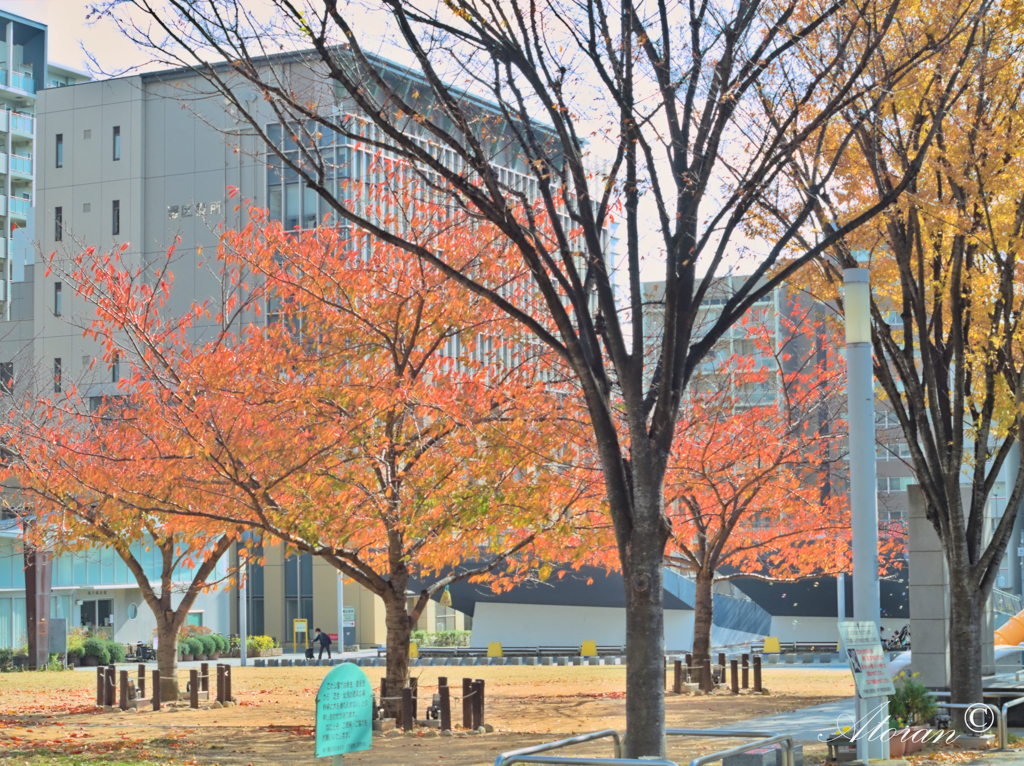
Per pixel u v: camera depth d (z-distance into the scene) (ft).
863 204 50.52
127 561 80.12
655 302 46.09
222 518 60.13
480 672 122.52
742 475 84.28
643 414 35.88
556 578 162.20
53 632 140.15
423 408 59.00
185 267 194.90
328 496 58.75
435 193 66.69
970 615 52.65
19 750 47.24
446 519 58.54
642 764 26.66
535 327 36.86
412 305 62.13
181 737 56.59
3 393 128.36
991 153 47.65
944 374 54.39
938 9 45.06
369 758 47.73
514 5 36.17
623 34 36.22
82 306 208.23
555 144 59.77
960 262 49.88
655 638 34.65
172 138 202.08
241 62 36.19
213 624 196.03
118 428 68.59
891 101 45.03
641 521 35.22
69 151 209.46
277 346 63.21
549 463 59.52
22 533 106.73
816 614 190.08
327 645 163.02
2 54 273.54
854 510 42.75
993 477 54.08
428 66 35.60
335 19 34.19
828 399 87.51
